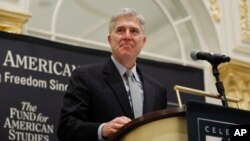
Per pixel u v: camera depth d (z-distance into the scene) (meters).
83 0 6.47
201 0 7.11
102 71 3.02
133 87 3.04
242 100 6.88
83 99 2.88
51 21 6.11
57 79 5.37
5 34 5.18
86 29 6.40
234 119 2.28
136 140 2.25
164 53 6.91
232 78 6.89
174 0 7.16
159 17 7.02
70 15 6.31
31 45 5.31
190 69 6.38
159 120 2.25
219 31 7.12
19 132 5.01
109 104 2.88
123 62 3.05
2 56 5.11
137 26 3.06
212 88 6.73
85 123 2.61
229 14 7.24
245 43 7.19
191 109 2.21
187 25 7.16
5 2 5.56
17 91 5.10
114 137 2.29
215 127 2.23
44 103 5.21
